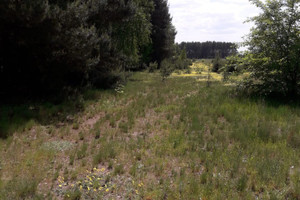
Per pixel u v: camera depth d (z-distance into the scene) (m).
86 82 14.53
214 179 4.70
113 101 11.98
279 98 11.45
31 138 6.89
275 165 5.00
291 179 4.57
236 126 7.64
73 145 6.59
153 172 5.11
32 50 9.99
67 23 10.34
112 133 7.45
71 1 12.61
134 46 22.47
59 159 5.70
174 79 23.12
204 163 5.39
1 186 4.32
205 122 8.31
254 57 12.49
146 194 4.24
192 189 4.32
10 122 7.68
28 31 9.34
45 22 9.40
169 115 9.12
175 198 4.11
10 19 8.88
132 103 11.35
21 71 10.82
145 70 35.59
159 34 42.53
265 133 6.89
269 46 11.98
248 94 12.23
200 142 6.52
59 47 10.18
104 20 16.48
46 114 8.96
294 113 8.87
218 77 27.00
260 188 4.40
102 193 4.30
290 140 6.49
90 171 5.12
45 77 10.92
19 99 10.34
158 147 6.25
